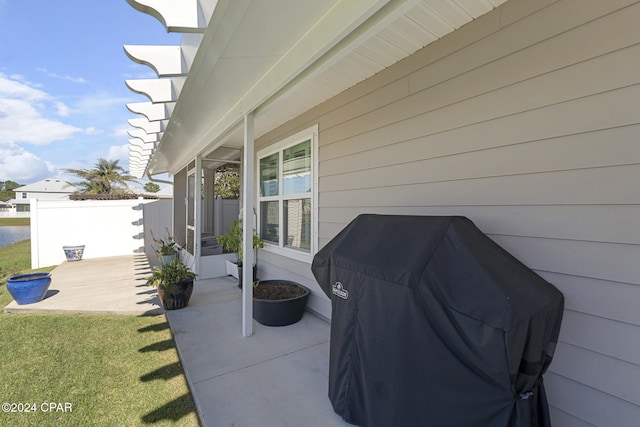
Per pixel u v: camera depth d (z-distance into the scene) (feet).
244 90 9.20
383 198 8.83
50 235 25.95
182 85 8.79
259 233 16.52
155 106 11.62
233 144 17.34
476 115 6.44
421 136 7.67
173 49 7.66
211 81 8.37
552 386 5.32
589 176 4.85
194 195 19.42
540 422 4.38
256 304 11.14
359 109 9.62
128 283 17.69
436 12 6.13
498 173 6.07
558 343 5.24
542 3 5.37
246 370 8.09
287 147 13.76
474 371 4.26
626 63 4.47
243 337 10.12
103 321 11.87
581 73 4.91
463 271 4.64
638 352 4.42
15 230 53.72
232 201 25.31
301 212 13.04
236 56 7.04
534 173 5.52
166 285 12.55
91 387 7.55
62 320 12.00
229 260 19.25
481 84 6.33
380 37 7.04
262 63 7.41
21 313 12.89
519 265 5.11
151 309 12.97
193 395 7.06
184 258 22.86
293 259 13.41
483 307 4.11
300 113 12.60
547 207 5.35
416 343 4.74
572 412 5.08
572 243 5.05
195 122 12.49
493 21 6.09
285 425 6.10
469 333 4.16
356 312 5.75
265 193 16.07
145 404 6.92
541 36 5.38
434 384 4.58
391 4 4.74
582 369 4.97
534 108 5.50
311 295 12.30
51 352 9.32
